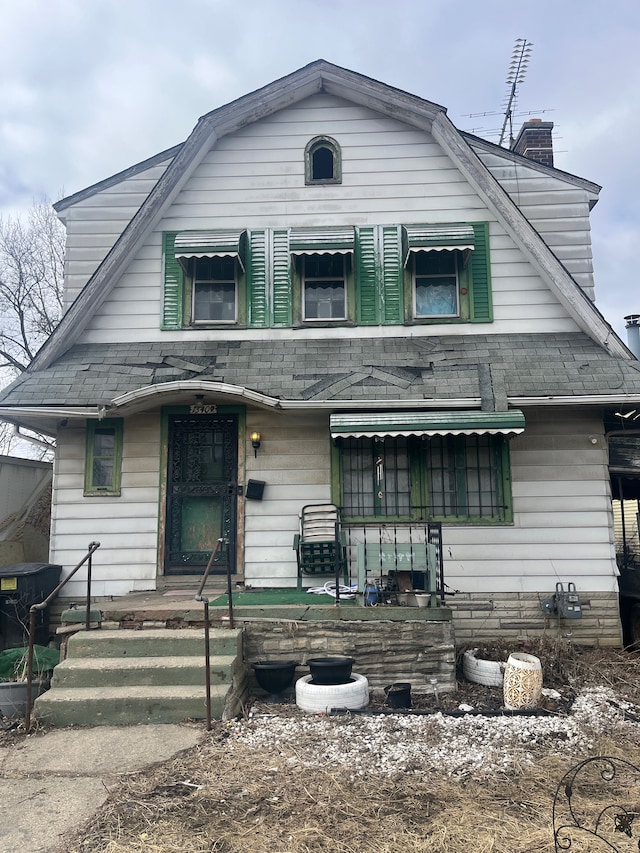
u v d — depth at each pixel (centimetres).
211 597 824
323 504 912
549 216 1046
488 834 396
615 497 1163
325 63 1002
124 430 951
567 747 550
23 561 1114
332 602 774
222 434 968
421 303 1006
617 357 924
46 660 729
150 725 590
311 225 1018
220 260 1023
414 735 565
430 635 714
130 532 929
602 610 885
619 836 394
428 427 821
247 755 517
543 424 922
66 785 468
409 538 907
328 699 633
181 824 409
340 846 383
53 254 2291
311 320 1002
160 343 998
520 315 985
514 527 905
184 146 1001
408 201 1016
